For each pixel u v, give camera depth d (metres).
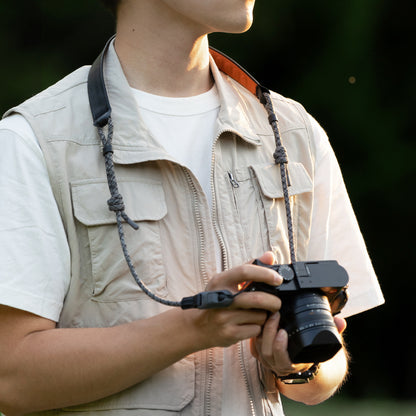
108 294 5.89
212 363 5.93
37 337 5.70
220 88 6.61
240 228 6.18
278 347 5.46
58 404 5.74
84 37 27.17
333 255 7.05
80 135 6.07
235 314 5.48
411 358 32.78
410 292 32.03
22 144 5.92
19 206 5.79
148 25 6.36
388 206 30.19
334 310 5.86
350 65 29.44
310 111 29.61
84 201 5.91
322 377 6.44
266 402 6.20
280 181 6.47
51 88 6.34
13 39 26.83
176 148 6.32
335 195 7.10
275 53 29.41
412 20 29.50
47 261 5.77
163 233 6.00
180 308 5.68
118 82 6.27
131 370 5.61
